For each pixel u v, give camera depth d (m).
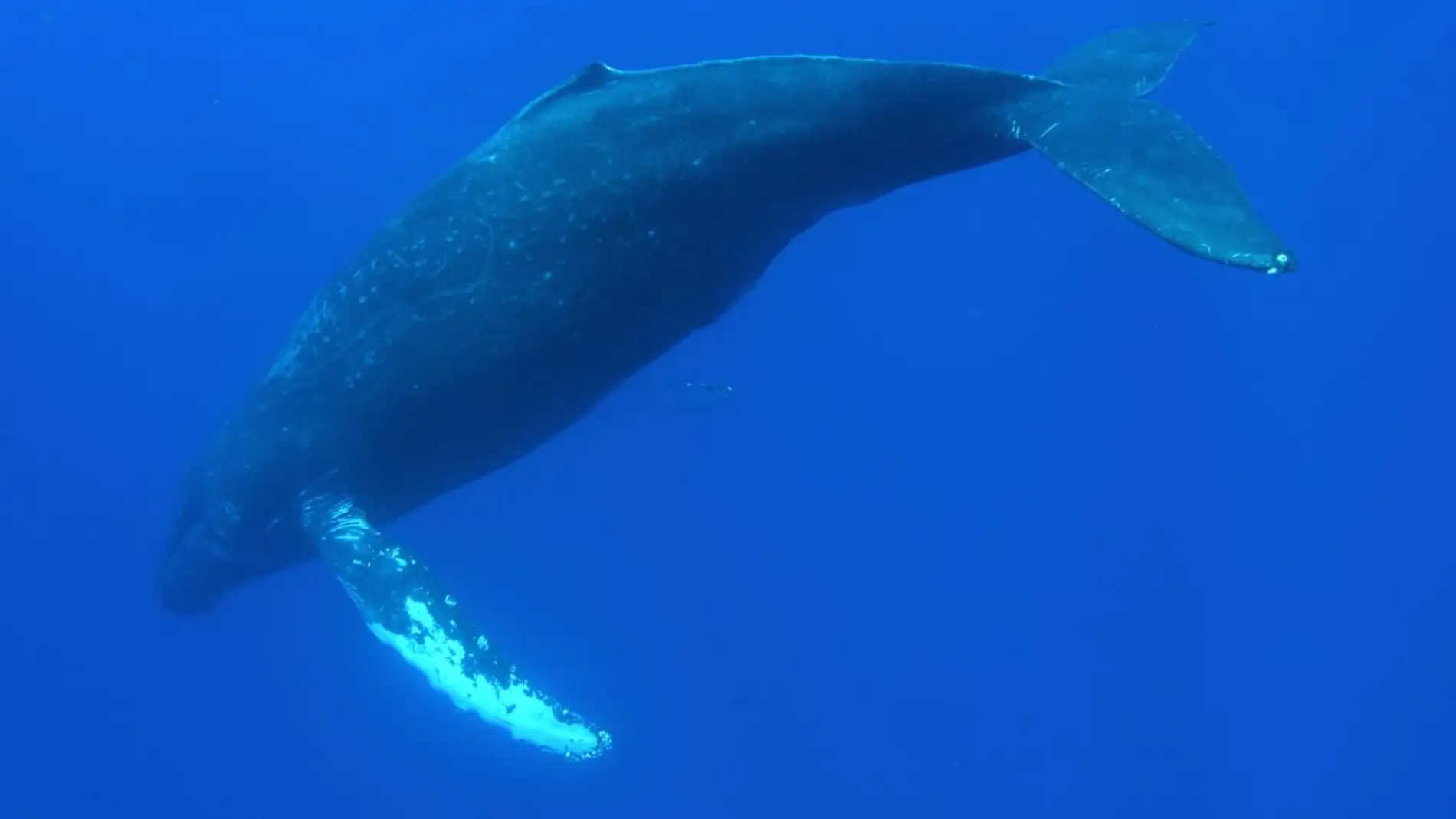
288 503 10.99
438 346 9.90
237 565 11.88
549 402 10.66
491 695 9.02
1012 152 10.36
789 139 9.95
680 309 10.60
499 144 9.88
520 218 9.66
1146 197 8.98
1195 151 9.31
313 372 10.48
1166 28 11.27
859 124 10.02
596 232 9.73
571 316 9.92
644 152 9.71
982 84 10.12
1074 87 10.25
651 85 9.83
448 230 9.80
